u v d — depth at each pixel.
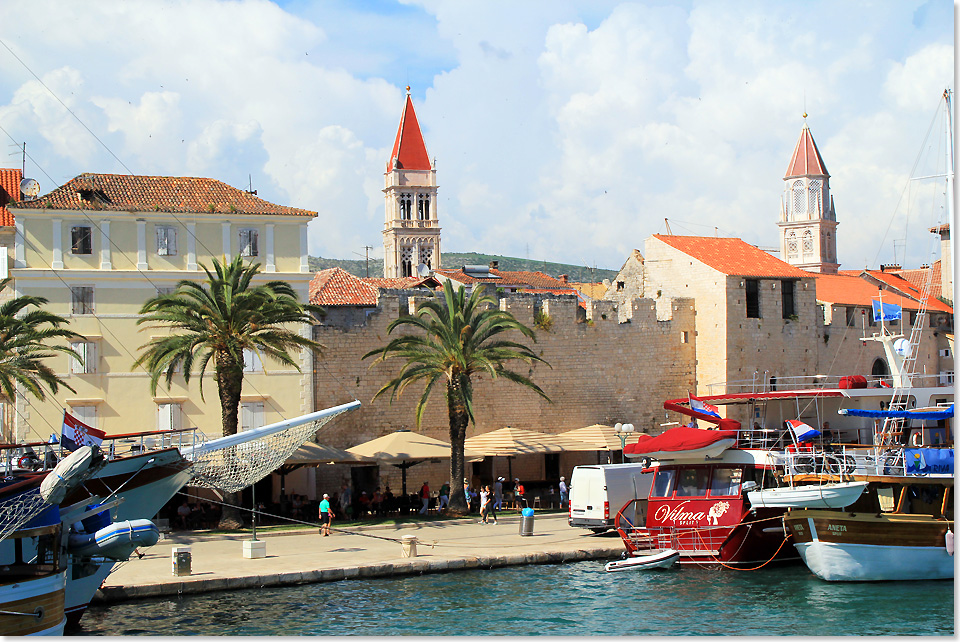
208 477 43.72
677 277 78.94
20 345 49.62
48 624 31.84
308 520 55.94
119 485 38.53
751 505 43.53
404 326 67.50
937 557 42.41
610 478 50.81
